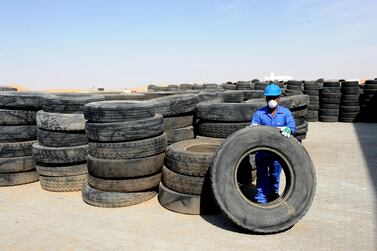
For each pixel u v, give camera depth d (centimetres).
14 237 437
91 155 556
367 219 472
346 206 520
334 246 397
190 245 406
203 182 492
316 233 432
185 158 499
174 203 506
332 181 645
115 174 527
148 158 536
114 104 555
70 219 491
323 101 1694
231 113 634
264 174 493
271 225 428
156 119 556
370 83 1616
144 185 539
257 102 711
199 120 680
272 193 516
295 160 448
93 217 496
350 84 1638
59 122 603
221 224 464
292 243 407
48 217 500
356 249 389
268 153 482
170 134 690
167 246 405
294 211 436
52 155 602
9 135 665
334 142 1055
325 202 537
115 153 525
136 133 530
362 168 734
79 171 619
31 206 548
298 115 840
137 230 450
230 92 993
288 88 1878
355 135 1200
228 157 441
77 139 619
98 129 528
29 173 678
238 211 429
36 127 696
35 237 436
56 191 619
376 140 1083
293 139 454
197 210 495
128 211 516
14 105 663
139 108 548
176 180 509
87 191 553
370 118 1623
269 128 455
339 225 454
